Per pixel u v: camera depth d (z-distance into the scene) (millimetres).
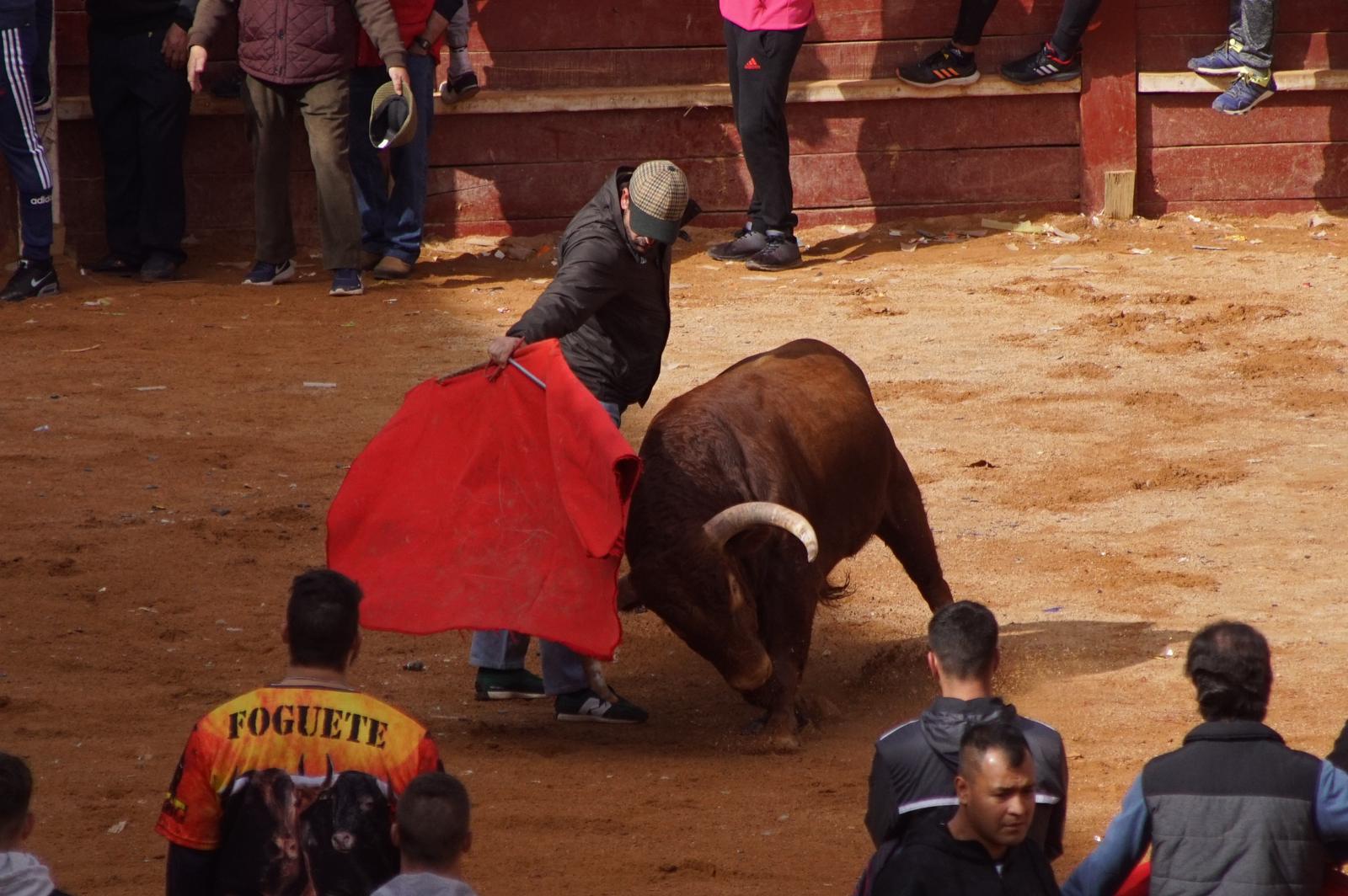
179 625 29406
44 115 60125
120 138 60312
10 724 24594
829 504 26328
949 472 38875
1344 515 34969
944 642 14023
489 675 26672
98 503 36312
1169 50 66562
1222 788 12977
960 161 67125
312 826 13172
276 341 51812
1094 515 35625
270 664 27594
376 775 13312
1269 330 51188
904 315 54500
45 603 30109
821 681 27766
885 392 45625
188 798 13266
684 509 23422
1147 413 43281
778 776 22812
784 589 24656
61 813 21125
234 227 65812
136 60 58906
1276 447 40156
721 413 25016
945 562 32969
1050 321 53062
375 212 61344
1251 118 66938
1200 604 30156
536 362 24047
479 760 23688
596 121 66375
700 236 66562
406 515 24328
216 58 64125
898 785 13297
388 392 45844
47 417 43281
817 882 18609
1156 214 67812
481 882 18688
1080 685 26359
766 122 60406
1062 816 13625
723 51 67125
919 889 12156
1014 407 44156
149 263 60938
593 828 20594
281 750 13266
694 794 22016
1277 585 30906
